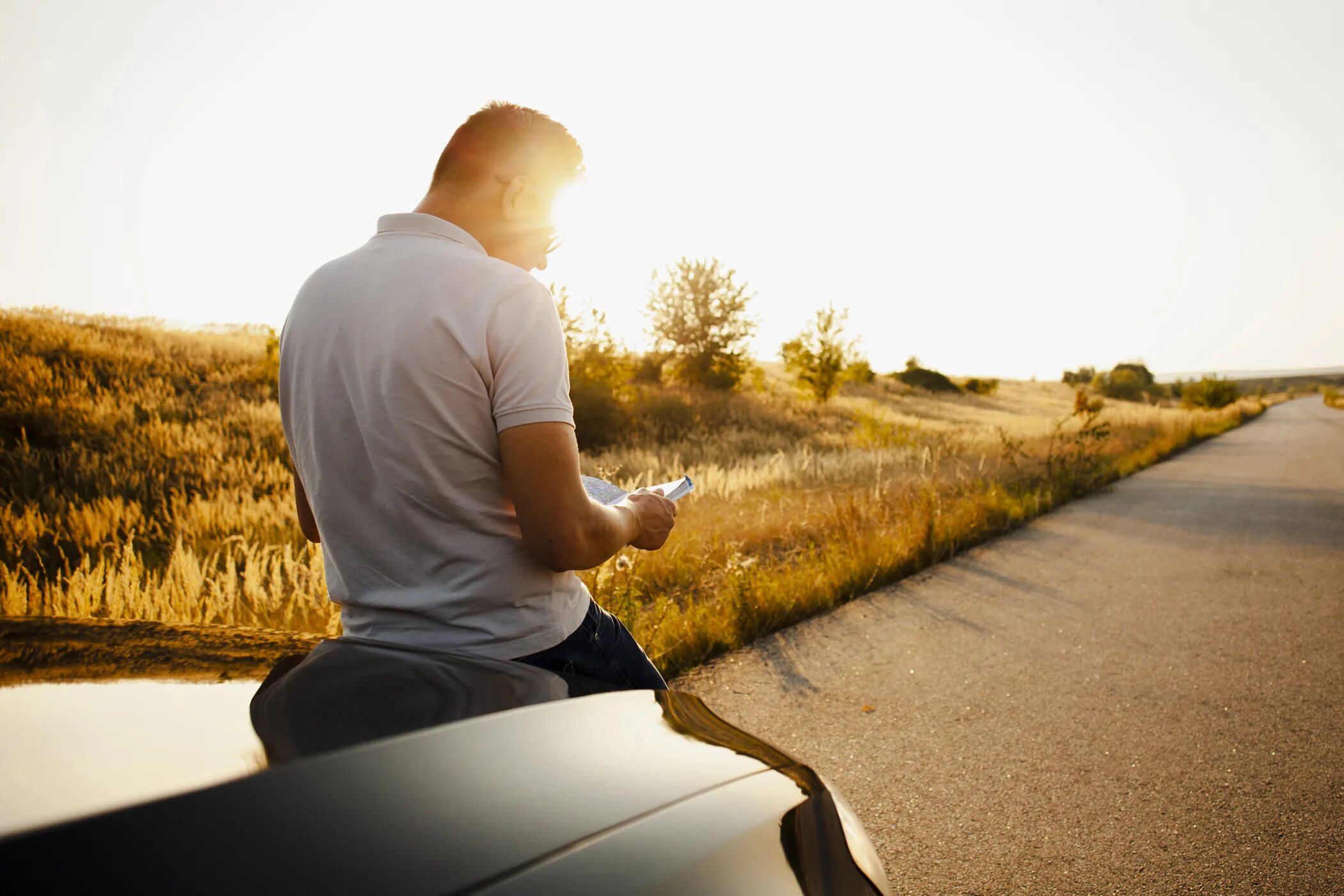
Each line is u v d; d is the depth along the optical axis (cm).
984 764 330
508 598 140
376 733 96
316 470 141
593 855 88
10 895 63
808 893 104
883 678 433
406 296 132
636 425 1769
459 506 135
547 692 123
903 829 279
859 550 679
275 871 72
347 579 144
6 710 95
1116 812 289
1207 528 916
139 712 98
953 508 904
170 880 67
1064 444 1535
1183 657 463
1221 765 326
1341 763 325
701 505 882
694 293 2677
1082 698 402
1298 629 514
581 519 137
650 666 172
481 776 94
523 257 160
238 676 114
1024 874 251
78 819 70
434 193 152
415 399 130
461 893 77
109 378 1444
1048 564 730
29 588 472
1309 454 2098
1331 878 248
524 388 132
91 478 876
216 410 1361
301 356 142
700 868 94
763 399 2852
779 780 120
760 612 529
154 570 584
